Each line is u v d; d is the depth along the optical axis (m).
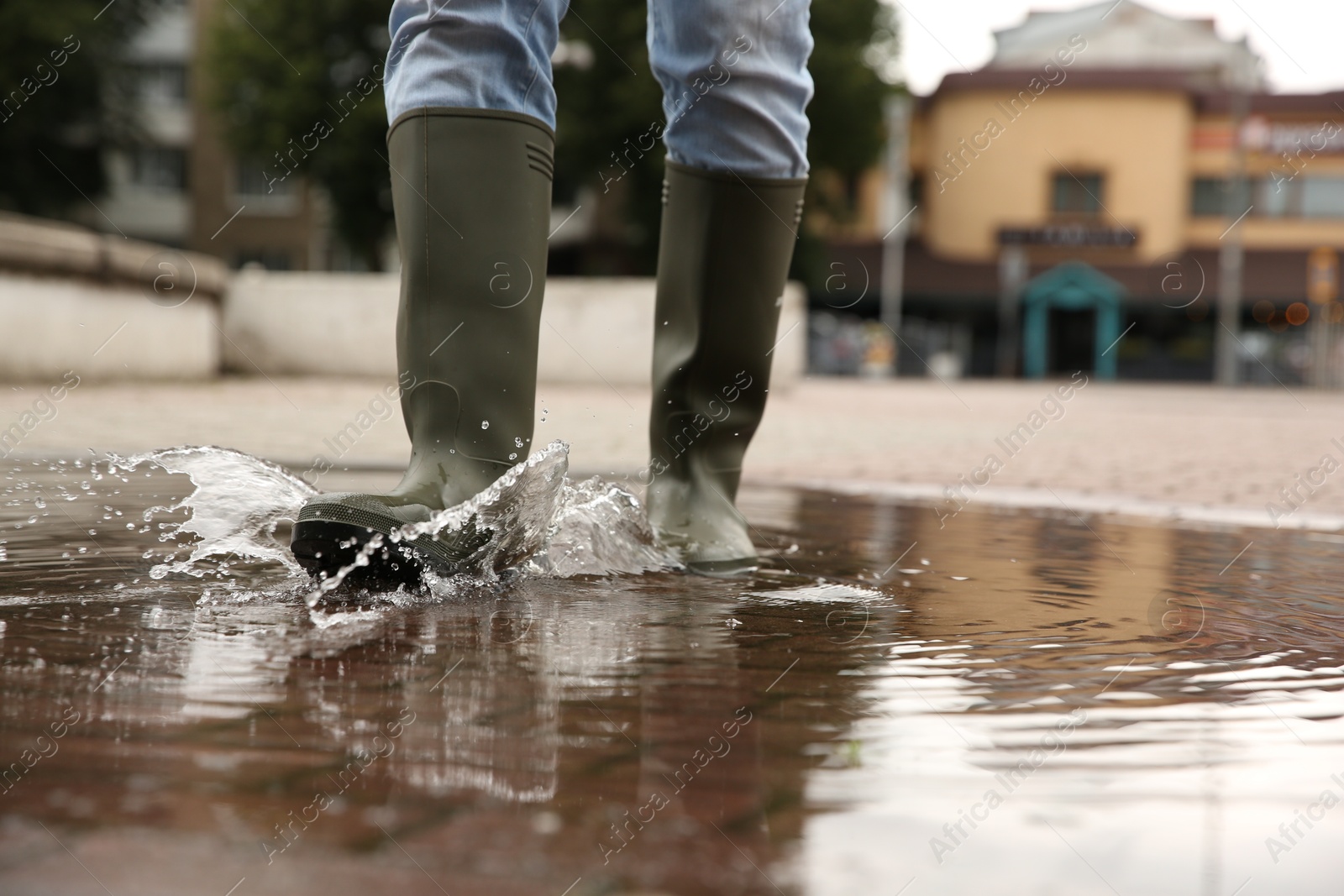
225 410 6.90
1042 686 1.11
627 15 19.69
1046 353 30.92
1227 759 0.89
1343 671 1.21
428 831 0.70
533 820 0.73
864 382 23.52
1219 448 6.07
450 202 1.68
